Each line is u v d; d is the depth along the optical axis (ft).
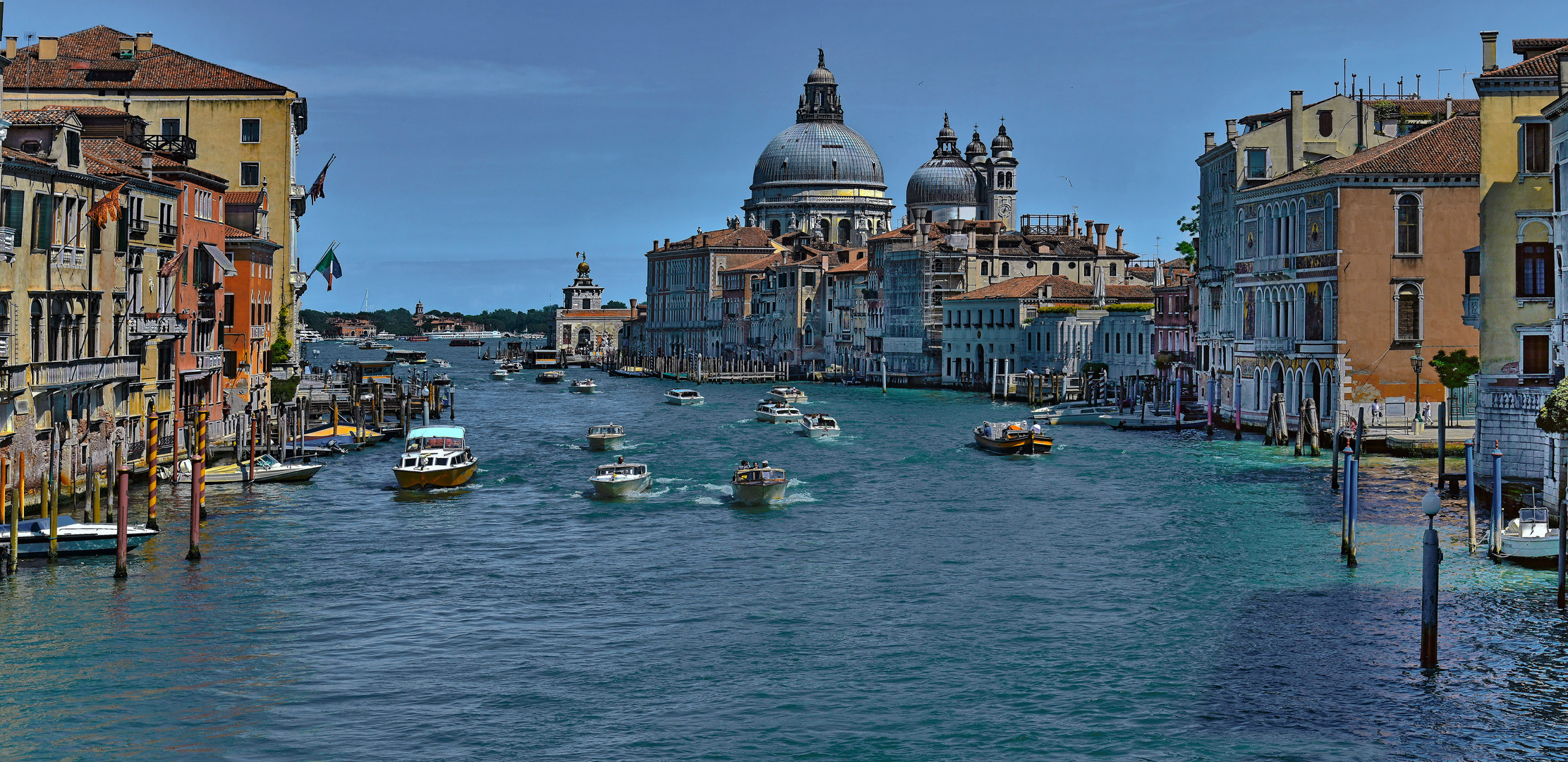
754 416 445.78
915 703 124.98
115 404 208.33
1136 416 364.99
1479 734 116.16
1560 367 180.04
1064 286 545.44
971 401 504.43
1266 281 310.45
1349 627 144.36
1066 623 148.87
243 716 121.80
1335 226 284.00
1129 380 432.66
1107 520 207.31
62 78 317.63
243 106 321.11
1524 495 188.44
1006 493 237.45
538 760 113.09
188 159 266.36
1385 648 137.39
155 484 186.19
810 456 301.84
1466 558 171.73
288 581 167.02
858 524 208.13
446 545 190.49
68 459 189.26
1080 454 293.23
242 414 270.67
